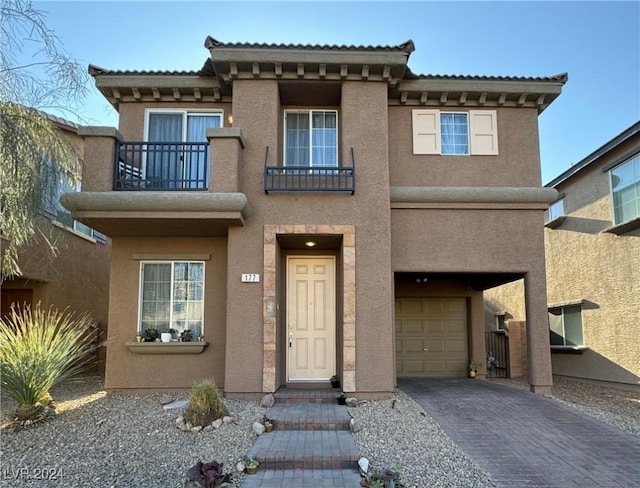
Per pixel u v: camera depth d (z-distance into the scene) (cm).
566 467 588
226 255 978
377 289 889
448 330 1326
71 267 1309
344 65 914
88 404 830
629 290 1127
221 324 959
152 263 984
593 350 1257
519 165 1020
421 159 1014
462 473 563
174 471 553
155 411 773
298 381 977
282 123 1013
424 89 998
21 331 799
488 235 975
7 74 715
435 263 963
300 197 909
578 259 1340
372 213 909
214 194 834
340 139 981
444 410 807
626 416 819
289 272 1020
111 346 952
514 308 1620
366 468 562
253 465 564
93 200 830
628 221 1098
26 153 757
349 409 797
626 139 1110
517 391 976
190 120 1023
